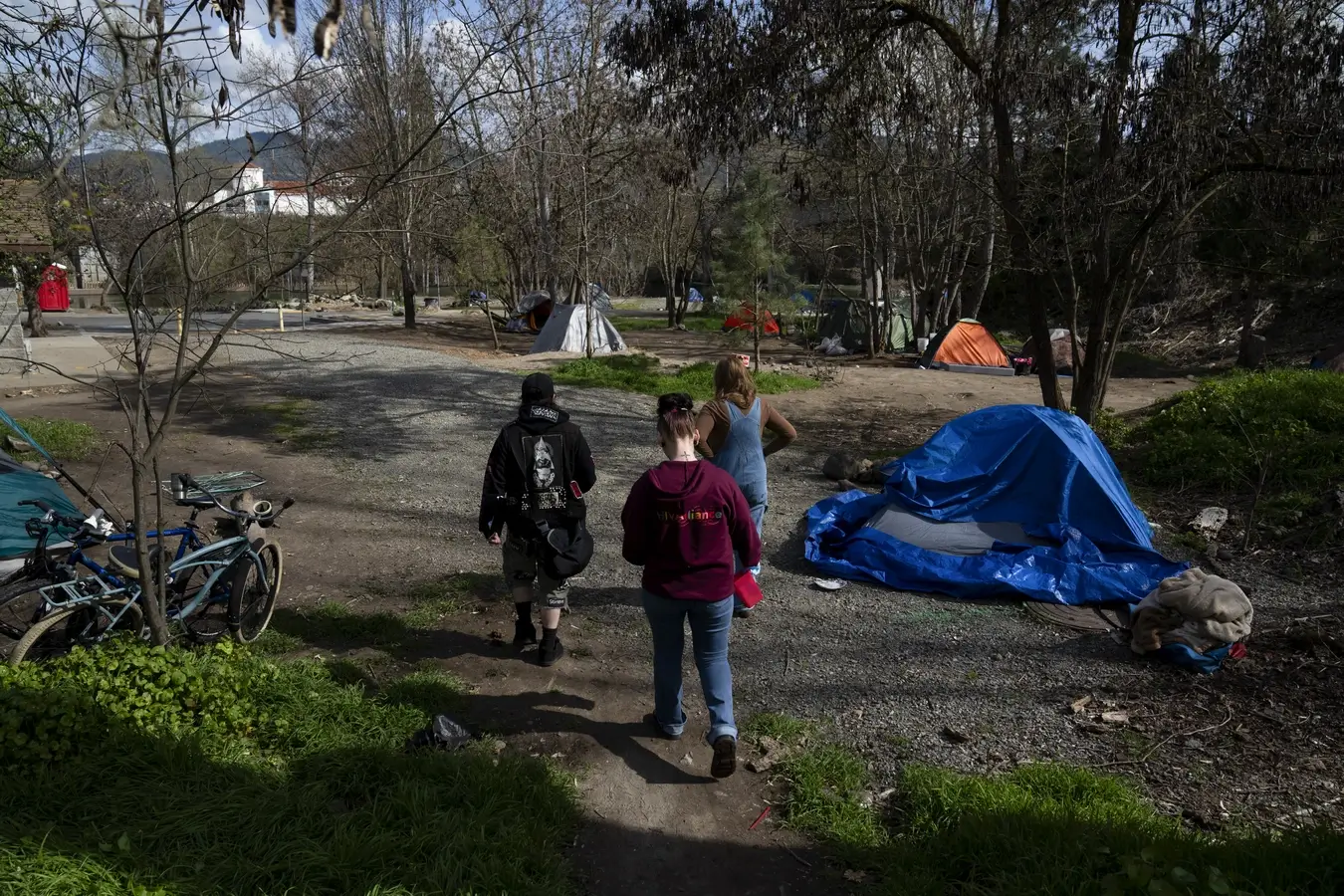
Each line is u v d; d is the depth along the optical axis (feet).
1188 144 30.42
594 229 95.20
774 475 33.19
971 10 41.32
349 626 17.84
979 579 20.04
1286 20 29.71
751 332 75.36
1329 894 8.85
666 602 12.67
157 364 57.16
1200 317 82.94
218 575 16.34
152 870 9.46
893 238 86.48
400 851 10.40
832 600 20.08
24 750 11.34
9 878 8.78
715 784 12.91
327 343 75.77
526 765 12.66
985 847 10.68
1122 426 37.99
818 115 37.50
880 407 52.03
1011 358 72.64
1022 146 38.93
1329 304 72.64
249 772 11.91
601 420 43.27
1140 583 19.35
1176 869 8.46
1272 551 22.62
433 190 72.28
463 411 44.83
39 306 72.59
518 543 16.01
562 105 56.54
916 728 14.40
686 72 36.63
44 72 13.75
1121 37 33.78
